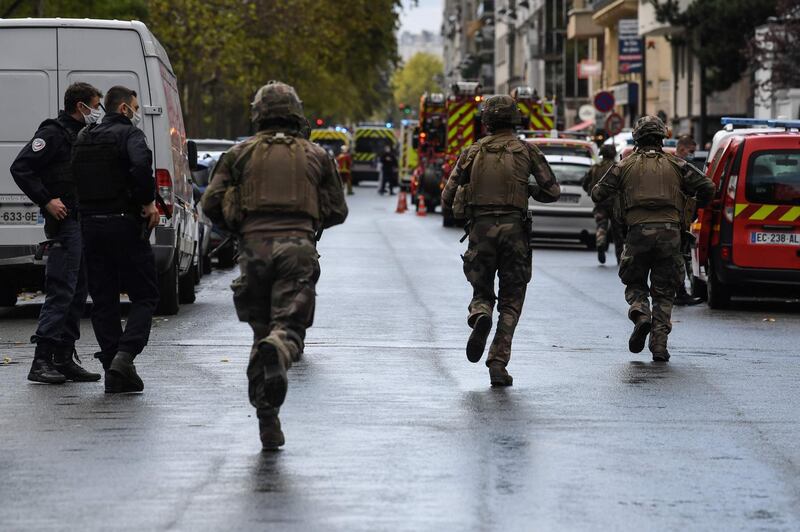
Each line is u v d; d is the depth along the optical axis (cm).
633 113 11769
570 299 3309
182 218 3020
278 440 1473
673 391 1900
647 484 1334
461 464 1407
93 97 1997
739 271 3120
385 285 3619
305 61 10669
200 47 9194
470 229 1942
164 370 2058
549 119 7500
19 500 1260
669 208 2228
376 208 9450
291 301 1461
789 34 7056
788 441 1556
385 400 1794
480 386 1919
